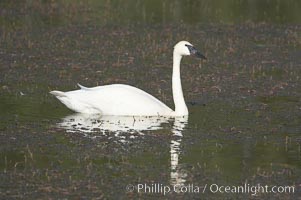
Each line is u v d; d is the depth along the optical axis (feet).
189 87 76.59
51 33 99.09
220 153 56.44
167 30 103.35
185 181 50.55
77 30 101.40
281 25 108.88
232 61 88.33
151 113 66.13
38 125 62.28
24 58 86.33
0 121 63.10
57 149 56.29
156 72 82.43
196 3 123.24
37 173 51.29
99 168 52.49
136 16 112.06
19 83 75.97
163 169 52.65
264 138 60.29
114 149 56.49
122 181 50.21
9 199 46.70
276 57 90.99
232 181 50.80
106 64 84.79
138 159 54.54
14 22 104.78
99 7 117.91
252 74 82.58
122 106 65.92
